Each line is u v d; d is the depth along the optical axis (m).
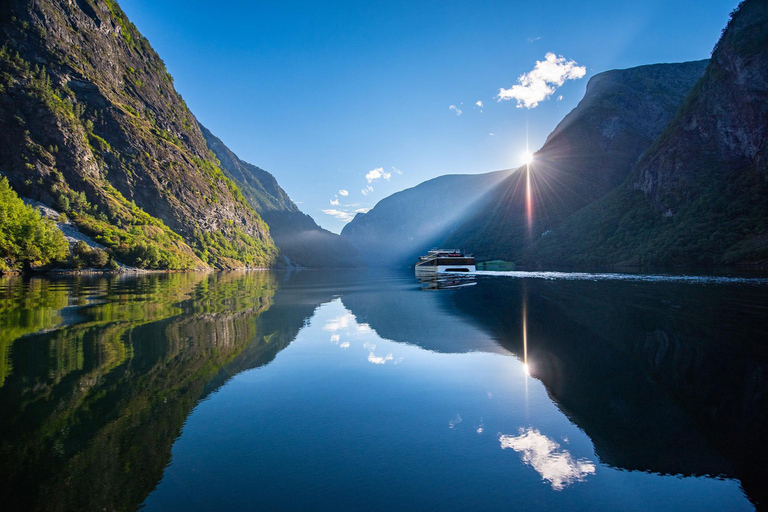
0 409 7.66
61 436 6.54
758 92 89.19
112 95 134.88
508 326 17.00
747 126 91.12
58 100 106.81
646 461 5.96
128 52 166.12
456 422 7.25
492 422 7.27
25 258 61.62
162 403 8.06
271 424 7.09
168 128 169.00
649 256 86.00
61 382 9.23
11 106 95.31
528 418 7.46
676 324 16.27
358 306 24.77
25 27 112.69
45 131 98.00
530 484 5.30
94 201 99.69
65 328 15.69
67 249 71.44
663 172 110.38
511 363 11.26
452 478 5.39
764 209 78.31
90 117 118.75
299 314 20.98
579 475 5.58
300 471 5.52
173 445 6.27
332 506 4.72
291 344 13.64
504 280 48.59
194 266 108.69
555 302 24.86
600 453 6.16
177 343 13.38
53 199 91.25
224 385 9.25
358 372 10.40
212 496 4.92
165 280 53.09
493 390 9.01
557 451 6.22
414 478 5.39
